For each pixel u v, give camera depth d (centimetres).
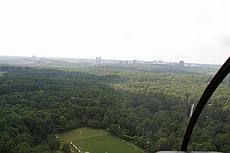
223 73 172
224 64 167
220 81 176
